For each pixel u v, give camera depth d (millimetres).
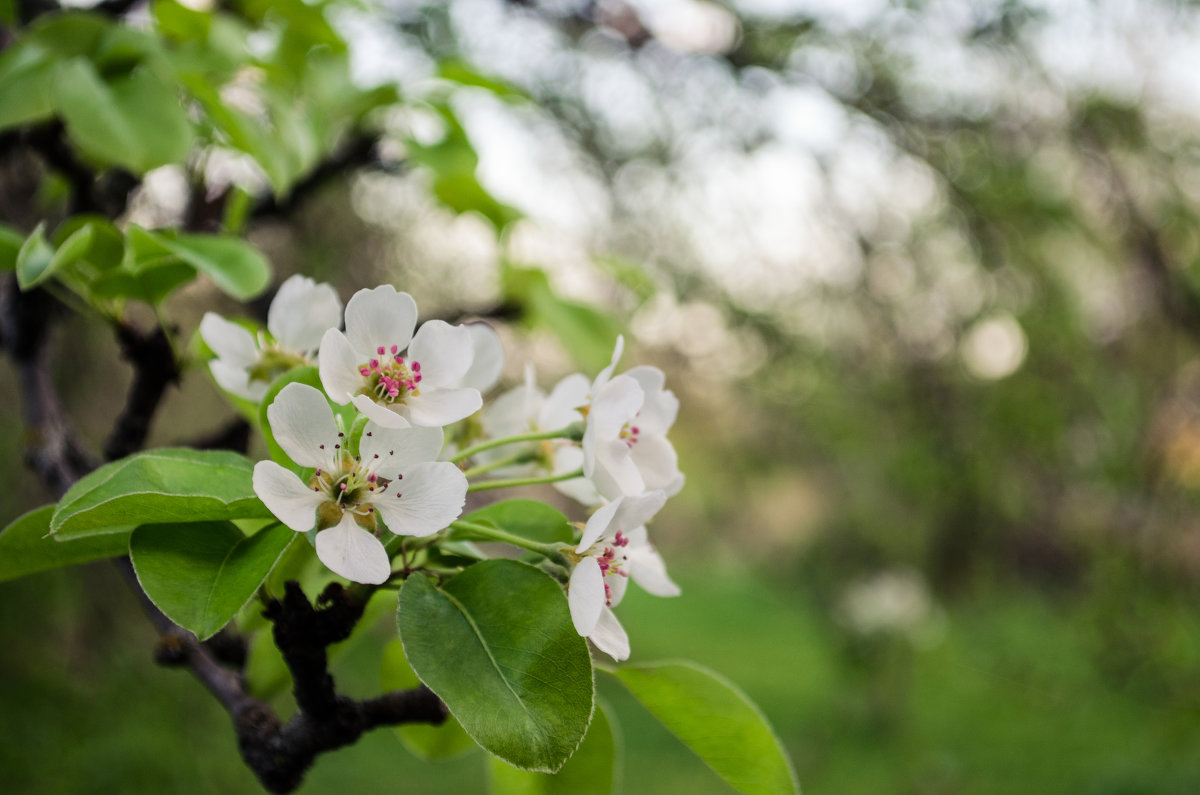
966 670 9914
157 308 1533
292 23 2180
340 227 4309
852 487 8273
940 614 9250
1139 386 5590
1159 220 5363
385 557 976
